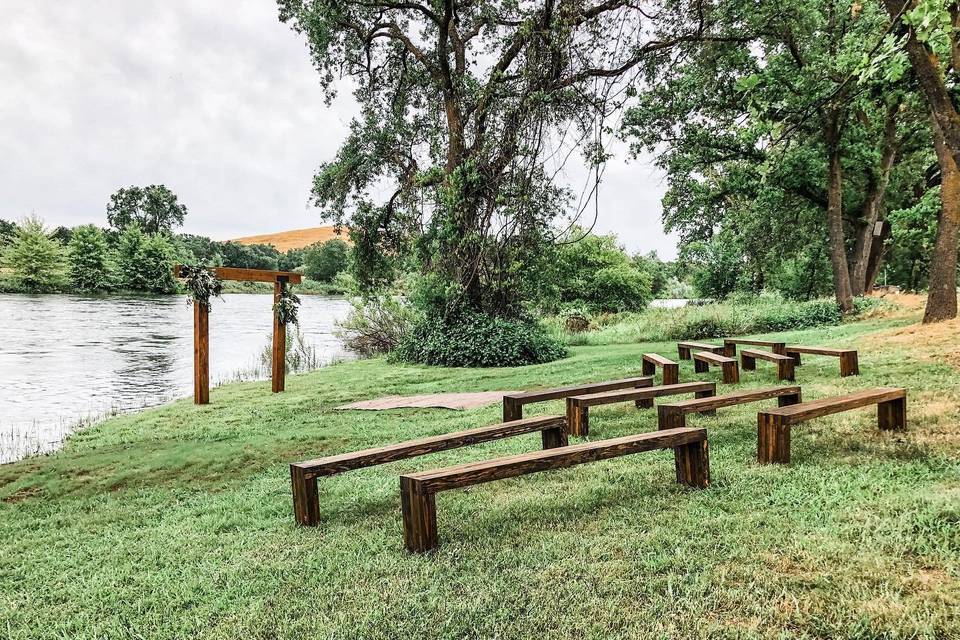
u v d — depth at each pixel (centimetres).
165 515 517
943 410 593
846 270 2036
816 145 2100
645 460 534
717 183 2425
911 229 2419
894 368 861
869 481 416
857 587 276
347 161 2145
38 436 1028
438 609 291
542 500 449
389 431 806
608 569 320
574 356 1698
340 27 1852
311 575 347
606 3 1380
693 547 338
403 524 396
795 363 1029
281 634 279
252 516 486
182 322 3759
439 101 1888
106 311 4441
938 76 906
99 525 501
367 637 271
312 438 808
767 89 1889
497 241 1703
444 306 1859
